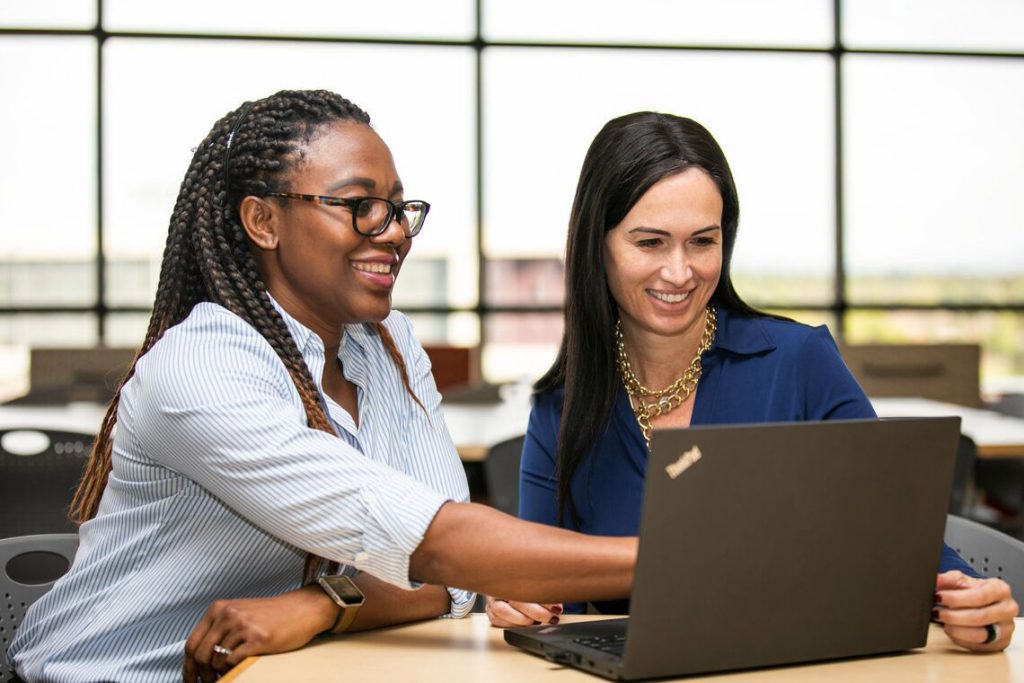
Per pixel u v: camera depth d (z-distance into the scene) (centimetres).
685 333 190
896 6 696
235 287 155
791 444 123
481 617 160
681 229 177
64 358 449
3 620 179
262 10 662
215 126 159
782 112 693
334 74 668
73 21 651
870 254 702
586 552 133
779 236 696
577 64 680
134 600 151
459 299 684
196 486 151
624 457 193
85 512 172
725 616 124
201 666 140
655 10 683
